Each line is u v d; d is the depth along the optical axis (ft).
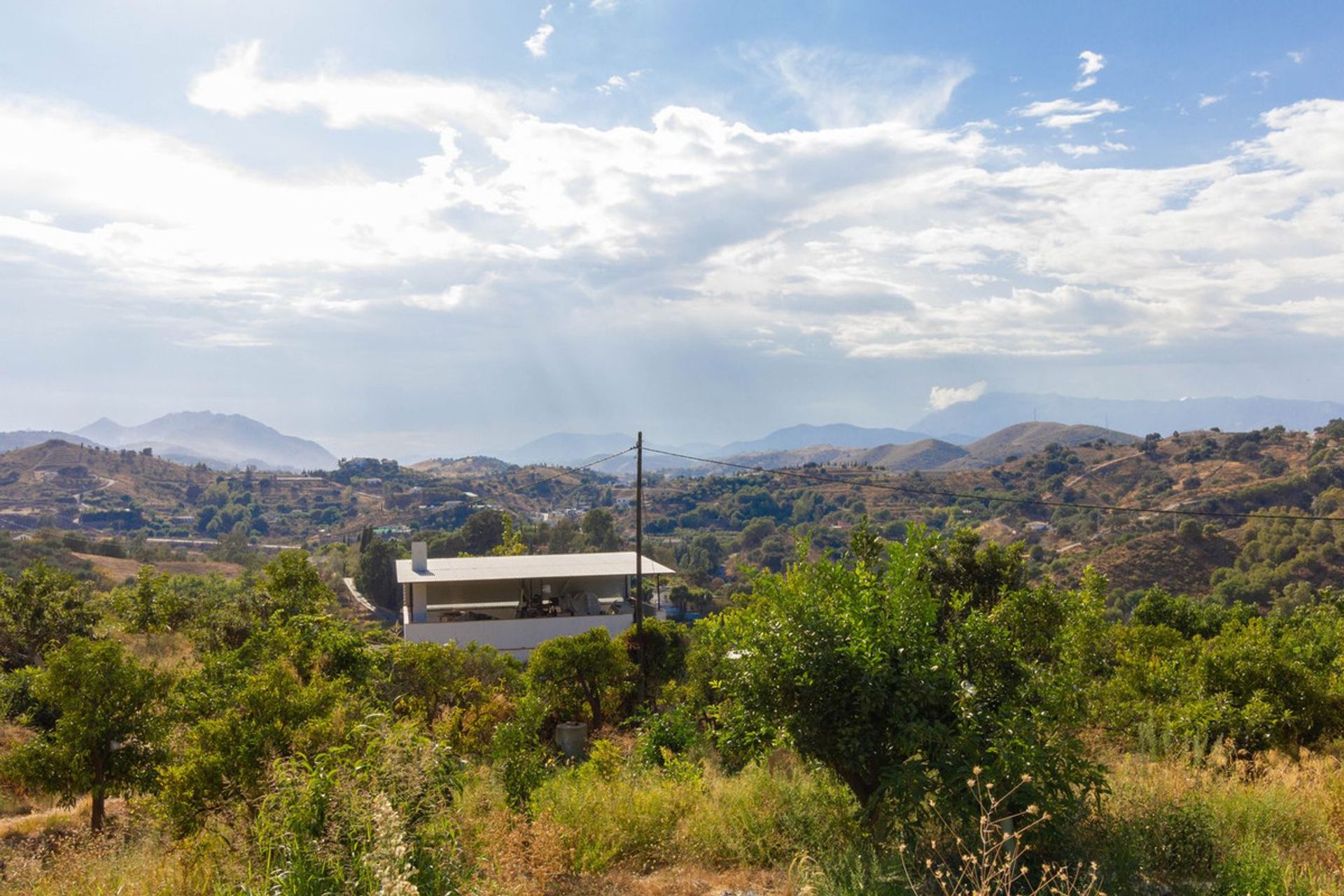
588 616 93.91
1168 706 30.86
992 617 20.51
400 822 12.35
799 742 18.76
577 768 31.35
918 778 16.89
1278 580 176.35
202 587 177.99
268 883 13.10
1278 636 46.29
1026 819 15.93
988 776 16.34
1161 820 17.94
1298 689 30.55
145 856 18.89
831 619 19.22
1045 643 19.97
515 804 20.83
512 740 22.71
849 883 15.78
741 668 20.13
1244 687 31.48
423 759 15.24
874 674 18.03
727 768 33.60
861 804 19.22
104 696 32.09
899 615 19.26
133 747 32.35
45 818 36.42
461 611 105.70
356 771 14.30
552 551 256.32
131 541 467.11
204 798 21.53
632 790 23.31
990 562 45.80
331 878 12.73
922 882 15.11
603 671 55.36
